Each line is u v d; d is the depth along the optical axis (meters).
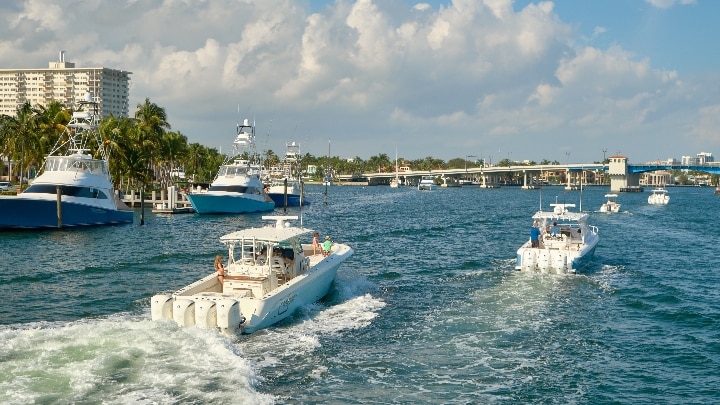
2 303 24.66
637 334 21.08
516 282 29.58
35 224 54.09
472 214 89.06
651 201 130.25
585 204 128.75
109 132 86.44
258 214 83.94
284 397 14.92
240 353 17.38
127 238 50.28
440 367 17.39
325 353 18.19
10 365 14.47
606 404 15.26
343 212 92.00
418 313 23.44
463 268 34.88
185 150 130.50
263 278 21.94
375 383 16.05
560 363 18.00
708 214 95.19
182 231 57.12
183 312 18.41
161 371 14.81
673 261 39.47
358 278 31.12
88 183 57.84
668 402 15.42
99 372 14.34
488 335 20.55
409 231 59.34
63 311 23.33
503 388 15.99
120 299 25.48
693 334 21.19
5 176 120.62
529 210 101.31
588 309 24.41
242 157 104.81
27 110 86.69
